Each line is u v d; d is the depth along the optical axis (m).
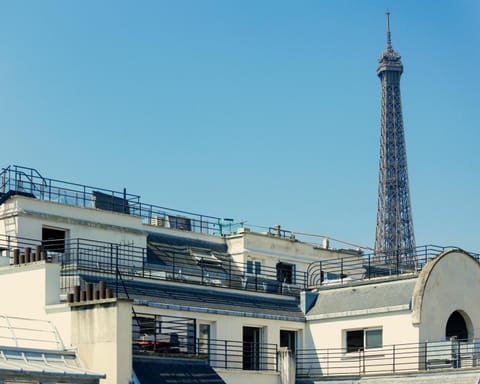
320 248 81.50
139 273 60.56
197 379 46.97
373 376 56.78
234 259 75.44
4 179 62.25
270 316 60.31
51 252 58.12
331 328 61.78
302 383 60.03
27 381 38.75
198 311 55.59
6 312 48.78
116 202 69.25
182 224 75.94
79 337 44.06
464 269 60.50
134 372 44.00
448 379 52.88
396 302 58.81
